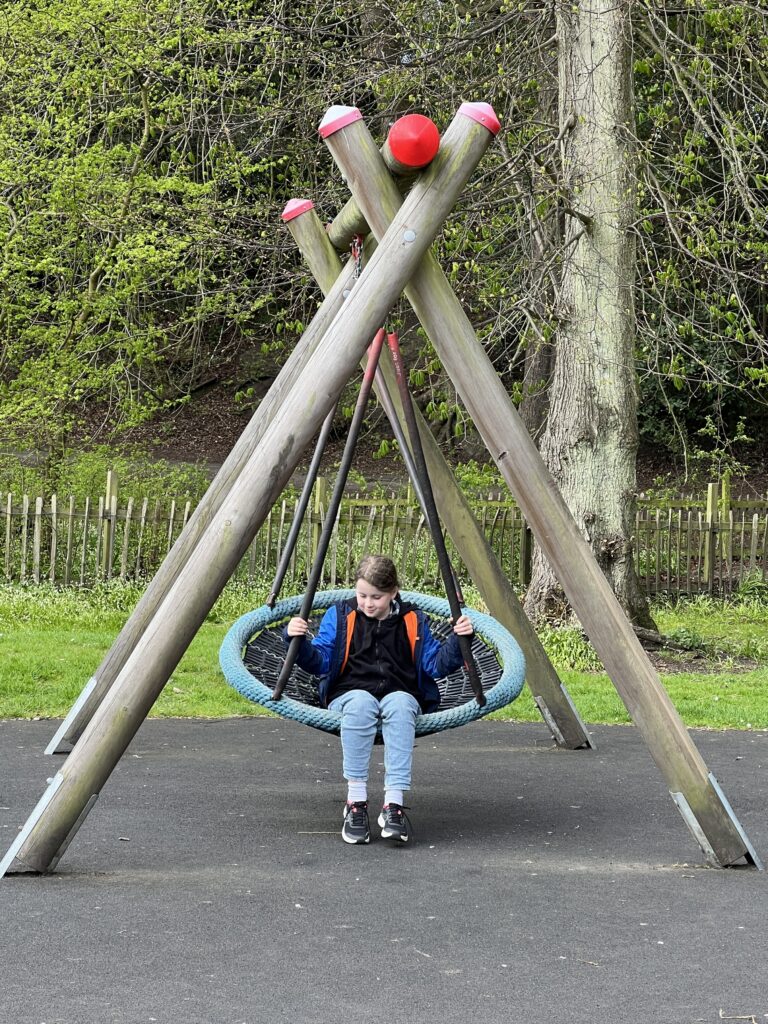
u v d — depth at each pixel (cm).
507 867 445
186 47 1348
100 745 427
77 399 1371
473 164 453
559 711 682
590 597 466
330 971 332
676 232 1061
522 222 1068
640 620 1121
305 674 561
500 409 469
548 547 470
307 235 597
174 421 2586
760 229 1069
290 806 539
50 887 409
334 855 458
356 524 1351
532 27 1073
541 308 1060
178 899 396
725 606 1423
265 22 1209
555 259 1038
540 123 1053
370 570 492
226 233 1259
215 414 2627
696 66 1083
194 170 1405
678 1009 309
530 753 679
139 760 632
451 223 1059
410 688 495
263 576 1314
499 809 545
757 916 389
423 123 436
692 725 768
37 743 655
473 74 1097
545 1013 305
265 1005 307
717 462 2088
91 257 1350
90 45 1256
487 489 1700
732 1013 307
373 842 481
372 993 316
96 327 1394
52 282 1402
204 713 775
